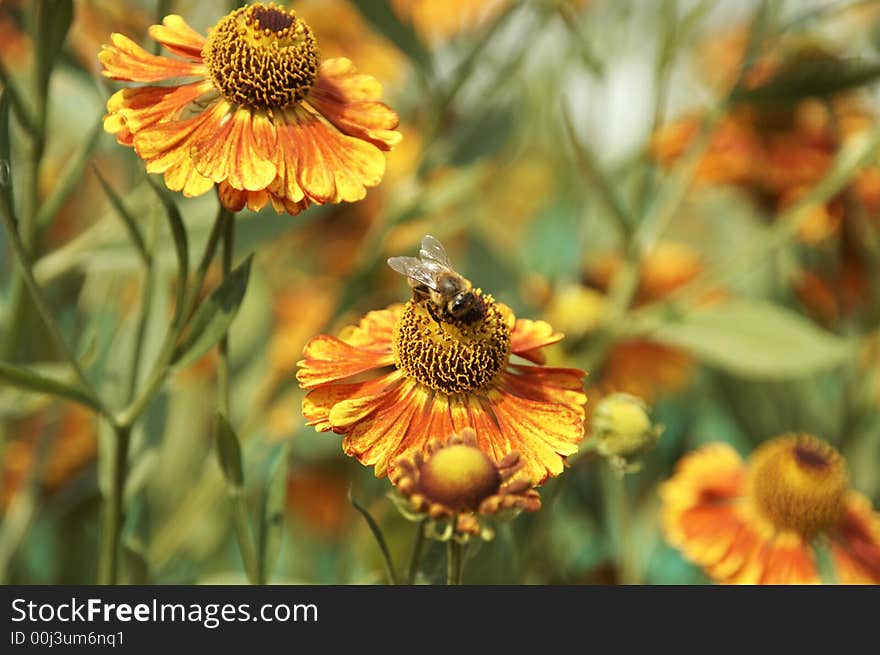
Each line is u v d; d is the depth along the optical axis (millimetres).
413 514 496
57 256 587
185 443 652
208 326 524
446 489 493
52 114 612
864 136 631
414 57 626
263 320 664
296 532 666
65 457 628
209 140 514
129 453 560
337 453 664
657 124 642
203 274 523
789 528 614
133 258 587
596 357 646
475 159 639
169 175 507
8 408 586
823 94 627
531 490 496
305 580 655
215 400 659
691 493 625
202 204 602
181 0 620
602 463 638
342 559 614
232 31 520
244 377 658
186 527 613
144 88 517
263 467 632
